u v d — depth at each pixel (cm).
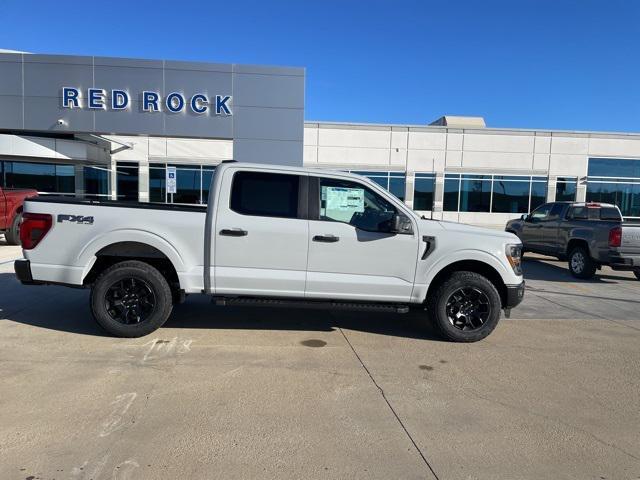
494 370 497
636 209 2973
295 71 1758
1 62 1688
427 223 586
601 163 2944
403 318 702
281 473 303
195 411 384
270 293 570
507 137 2892
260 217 565
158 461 312
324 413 387
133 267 558
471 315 591
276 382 448
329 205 577
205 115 1745
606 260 1075
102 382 435
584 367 513
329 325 652
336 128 2803
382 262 575
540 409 406
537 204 2939
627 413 402
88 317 651
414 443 345
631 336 642
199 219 567
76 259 560
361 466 314
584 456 333
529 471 313
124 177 2655
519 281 594
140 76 1722
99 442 332
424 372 486
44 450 320
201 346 546
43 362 481
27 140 2094
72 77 1706
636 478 308
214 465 310
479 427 371
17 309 684
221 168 570
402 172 2856
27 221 564
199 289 571
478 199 2908
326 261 570
